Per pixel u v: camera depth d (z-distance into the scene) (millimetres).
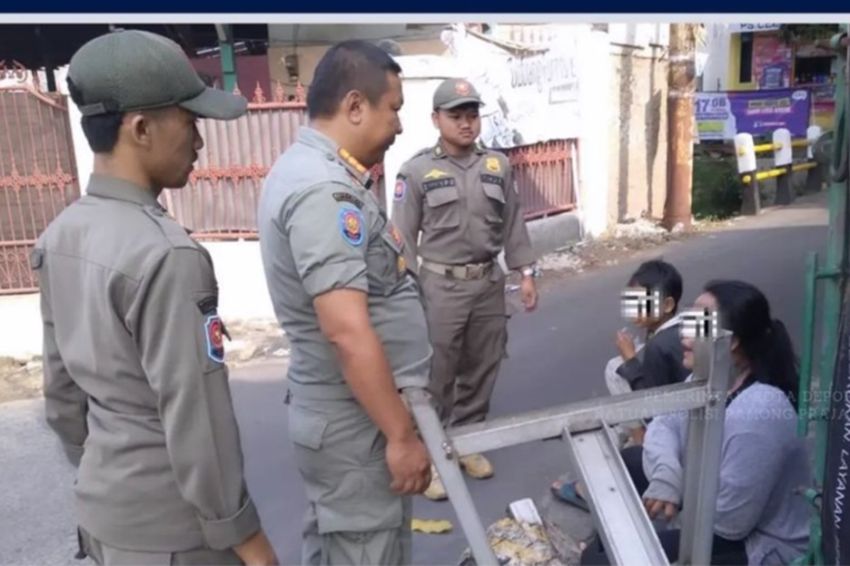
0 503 3508
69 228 1512
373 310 1872
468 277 3416
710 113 11906
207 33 8070
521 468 3605
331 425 1896
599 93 8281
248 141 6043
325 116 1891
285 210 1790
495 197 3395
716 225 9031
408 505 2018
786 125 11633
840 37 1795
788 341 2148
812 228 8461
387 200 6109
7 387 4918
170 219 1509
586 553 2291
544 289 6641
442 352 3457
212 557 1601
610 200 8844
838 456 1665
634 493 1487
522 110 7297
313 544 2086
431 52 7539
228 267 6082
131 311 1424
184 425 1442
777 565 2082
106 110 1458
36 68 7172
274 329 5809
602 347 5137
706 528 1638
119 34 1488
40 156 5863
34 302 5887
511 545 2334
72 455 1784
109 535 1555
